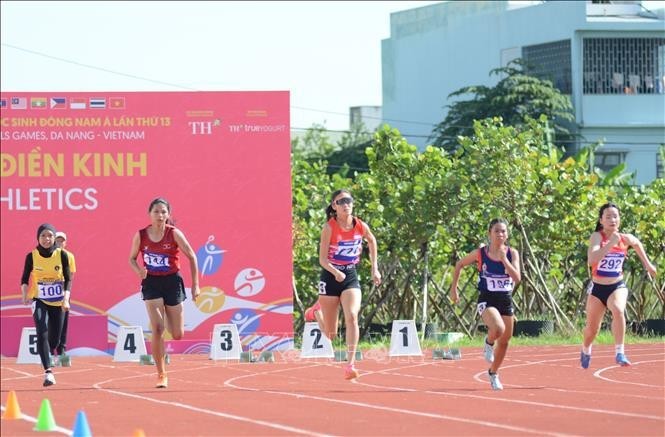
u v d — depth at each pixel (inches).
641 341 1309.1
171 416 599.5
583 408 621.6
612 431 525.3
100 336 1146.7
